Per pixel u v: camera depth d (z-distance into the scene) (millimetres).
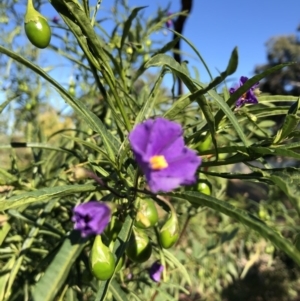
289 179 181
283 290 800
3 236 246
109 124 348
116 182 195
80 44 184
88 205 146
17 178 287
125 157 198
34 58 542
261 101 232
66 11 176
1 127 539
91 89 381
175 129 144
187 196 158
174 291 536
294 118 182
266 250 578
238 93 178
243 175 196
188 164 141
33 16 176
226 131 257
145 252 192
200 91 165
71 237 159
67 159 340
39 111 541
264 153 179
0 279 240
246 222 131
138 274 368
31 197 155
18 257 244
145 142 142
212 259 574
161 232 185
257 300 792
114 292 205
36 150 344
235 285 805
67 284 241
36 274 255
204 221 605
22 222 301
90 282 261
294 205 131
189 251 591
